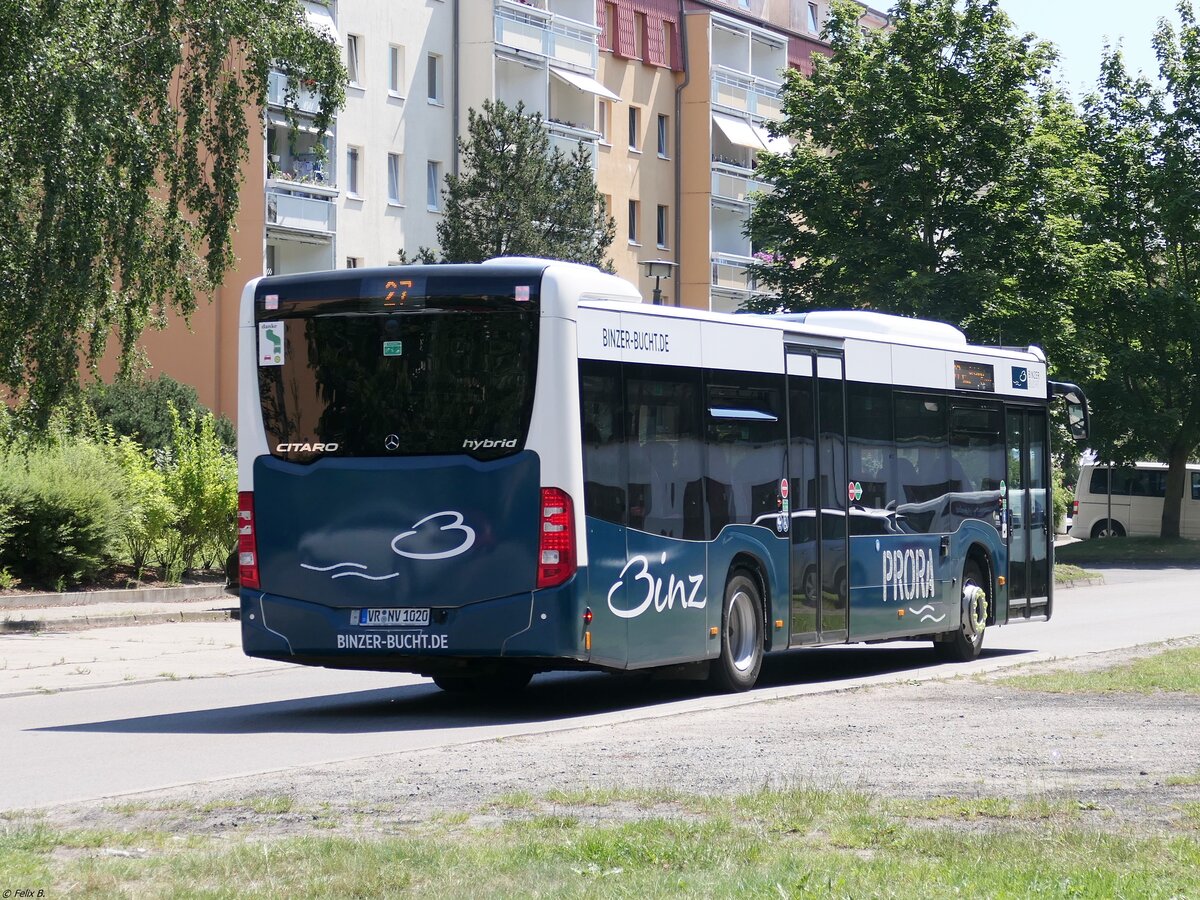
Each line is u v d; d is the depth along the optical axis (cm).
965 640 1966
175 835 780
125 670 1881
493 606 1338
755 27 7269
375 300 1377
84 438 3105
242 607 1409
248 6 2912
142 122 2719
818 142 4694
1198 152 5881
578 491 1345
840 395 1725
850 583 1727
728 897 634
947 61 4534
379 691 1661
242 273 4900
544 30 5981
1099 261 4688
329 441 1384
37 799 950
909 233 4459
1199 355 5800
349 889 647
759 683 1725
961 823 809
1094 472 6391
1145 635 2350
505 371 1348
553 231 4581
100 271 2675
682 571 1469
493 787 932
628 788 909
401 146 5481
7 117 2514
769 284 4812
